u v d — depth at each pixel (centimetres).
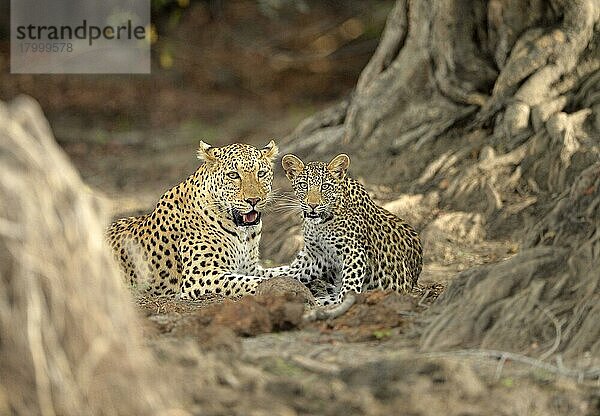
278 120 3014
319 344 997
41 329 698
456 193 1678
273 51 3653
